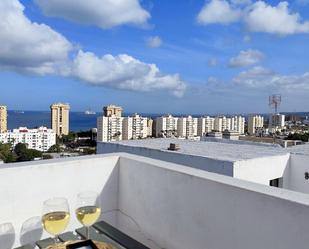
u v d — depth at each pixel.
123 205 2.65
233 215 1.76
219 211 1.85
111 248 1.39
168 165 2.31
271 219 1.57
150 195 2.38
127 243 1.61
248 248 1.69
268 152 5.71
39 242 1.61
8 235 1.64
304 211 1.42
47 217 1.43
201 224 1.97
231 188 1.77
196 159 5.06
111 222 2.66
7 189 2.07
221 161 4.67
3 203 2.06
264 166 5.01
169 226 2.22
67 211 1.49
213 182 1.88
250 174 4.77
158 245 2.32
